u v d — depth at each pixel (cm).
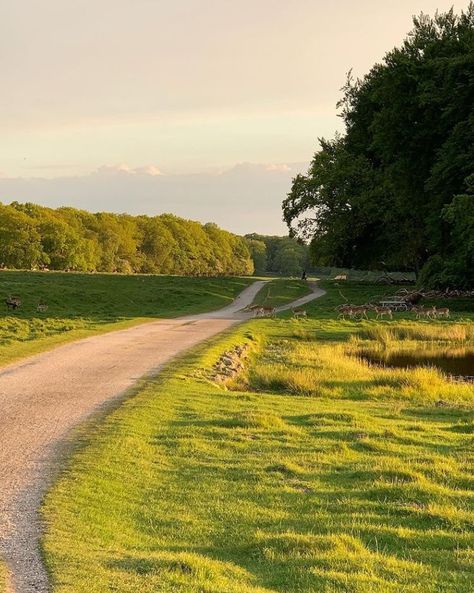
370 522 837
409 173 5200
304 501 906
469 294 5744
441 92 4812
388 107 5291
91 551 682
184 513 847
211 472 1023
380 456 1168
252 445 1198
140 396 1584
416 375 2328
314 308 5294
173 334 3181
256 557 715
